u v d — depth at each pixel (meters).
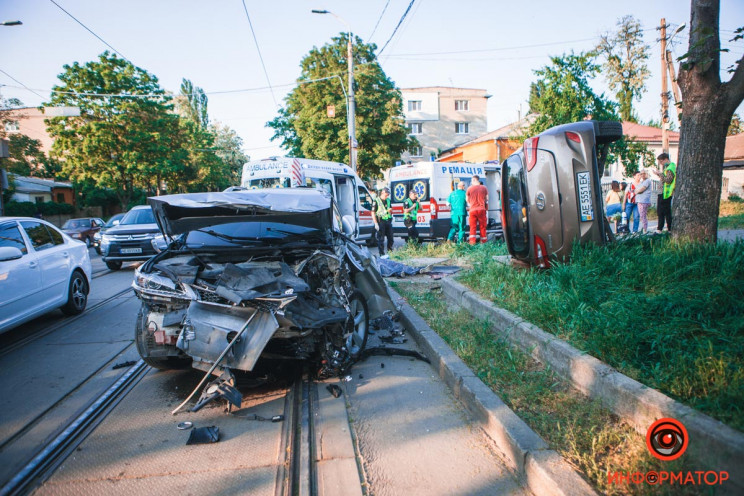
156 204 4.62
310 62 30.08
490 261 7.44
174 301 4.18
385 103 29.70
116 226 12.54
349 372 4.73
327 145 29.31
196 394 4.27
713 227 5.29
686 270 4.50
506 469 3.01
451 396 4.12
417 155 49.59
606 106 19.20
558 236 5.99
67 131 29.89
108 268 12.93
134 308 7.73
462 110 50.69
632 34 25.80
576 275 4.93
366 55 30.19
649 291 4.45
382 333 6.02
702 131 5.20
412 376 4.61
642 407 2.92
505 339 4.75
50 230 7.07
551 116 19.28
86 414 3.88
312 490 2.84
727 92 5.03
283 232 5.29
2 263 5.62
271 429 3.63
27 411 3.98
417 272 9.06
